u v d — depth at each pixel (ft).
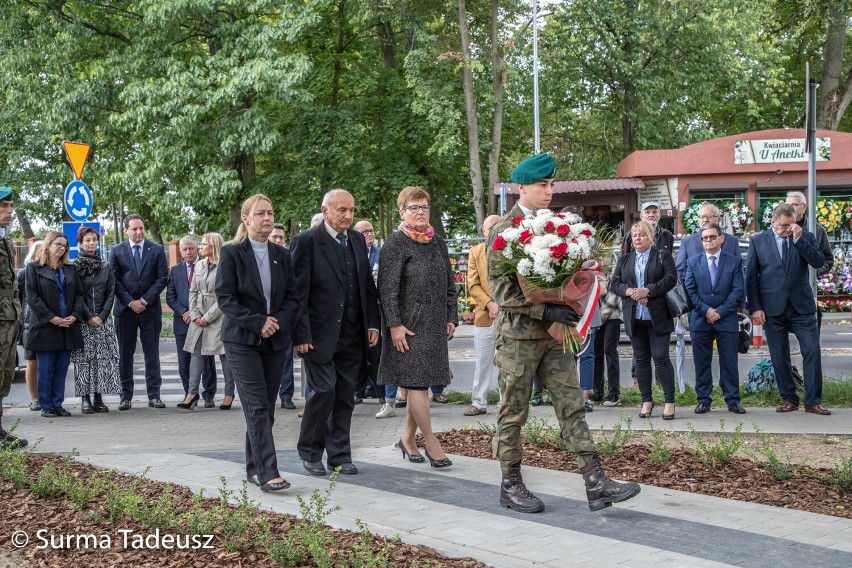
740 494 20.52
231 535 17.06
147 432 30.99
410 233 23.73
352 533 17.43
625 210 81.46
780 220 31.96
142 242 38.11
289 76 86.12
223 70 89.15
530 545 16.56
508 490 19.38
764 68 103.14
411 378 23.53
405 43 108.37
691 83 102.47
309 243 23.11
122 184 91.15
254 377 21.65
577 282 18.62
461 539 16.93
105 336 36.47
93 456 25.72
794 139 78.84
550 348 19.29
